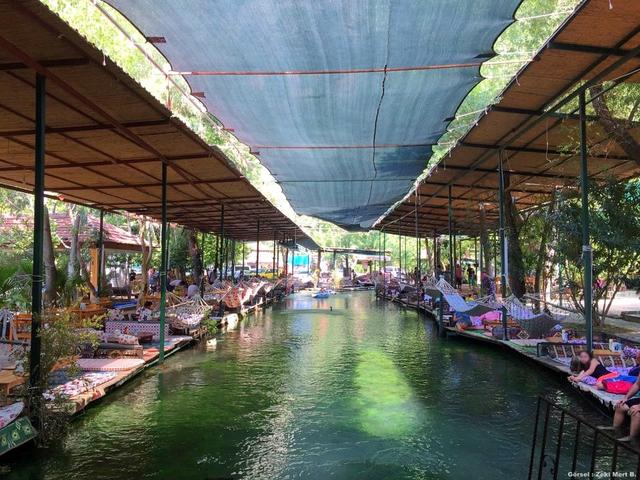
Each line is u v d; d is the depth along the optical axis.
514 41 11.21
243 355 9.38
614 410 5.22
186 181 9.91
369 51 4.64
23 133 6.49
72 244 13.61
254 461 4.57
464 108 16.38
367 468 4.43
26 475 4.26
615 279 9.05
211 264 27.73
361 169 9.47
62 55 4.35
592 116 7.36
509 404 6.28
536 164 10.00
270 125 6.83
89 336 5.38
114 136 6.72
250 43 4.48
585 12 4.25
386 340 11.32
